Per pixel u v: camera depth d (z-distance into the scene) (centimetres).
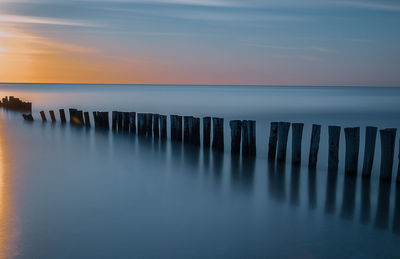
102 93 8631
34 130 1831
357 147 912
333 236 591
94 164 1087
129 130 1719
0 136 1638
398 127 2097
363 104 4250
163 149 1302
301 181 898
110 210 700
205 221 648
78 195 791
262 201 754
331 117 2681
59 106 3944
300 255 530
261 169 1012
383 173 868
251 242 568
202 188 845
